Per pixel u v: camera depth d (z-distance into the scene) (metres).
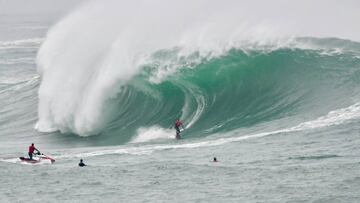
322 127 121.25
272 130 125.31
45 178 100.31
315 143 111.75
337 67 150.75
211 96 148.00
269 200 80.75
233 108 143.38
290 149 109.50
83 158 117.12
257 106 142.50
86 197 87.19
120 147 127.31
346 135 114.38
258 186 87.94
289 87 147.12
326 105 135.25
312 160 100.94
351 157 100.56
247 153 110.00
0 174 104.19
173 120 142.88
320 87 144.50
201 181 93.00
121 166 106.50
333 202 78.25
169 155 113.88
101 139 142.50
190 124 139.62
